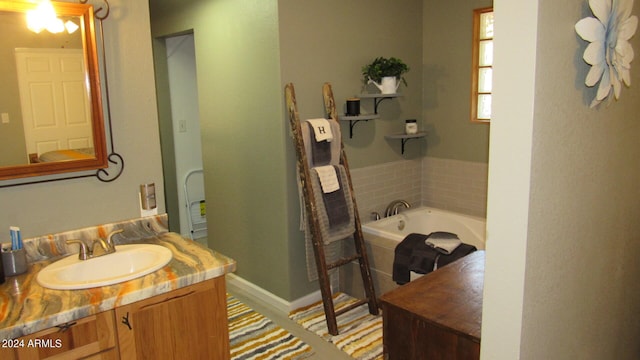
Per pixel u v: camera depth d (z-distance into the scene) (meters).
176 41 4.57
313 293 3.44
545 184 1.11
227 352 2.04
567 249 1.27
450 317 1.47
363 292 3.44
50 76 1.97
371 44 3.58
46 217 2.05
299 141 2.94
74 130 2.05
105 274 2.02
